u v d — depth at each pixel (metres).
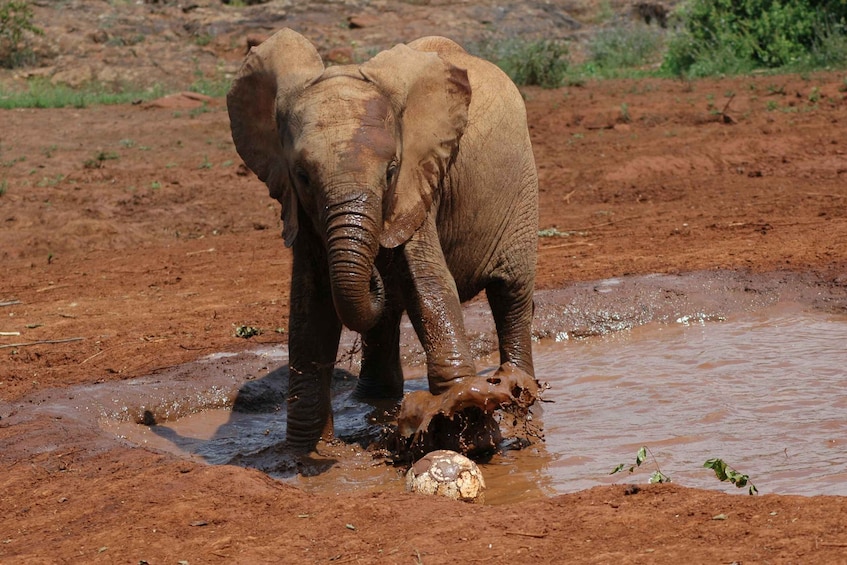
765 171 26.56
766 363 13.20
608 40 48.12
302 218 9.97
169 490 8.91
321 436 10.78
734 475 8.24
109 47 46.44
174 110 37.66
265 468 10.31
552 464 10.09
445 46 11.59
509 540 7.21
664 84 37.91
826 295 15.97
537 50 40.56
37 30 46.19
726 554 6.54
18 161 30.39
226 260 21.14
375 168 9.06
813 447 9.98
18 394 12.95
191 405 12.85
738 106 32.81
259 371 13.57
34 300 18.45
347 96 9.33
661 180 26.73
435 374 9.77
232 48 47.59
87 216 25.06
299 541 7.59
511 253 11.73
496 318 12.17
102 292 18.80
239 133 10.29
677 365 13.42
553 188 26.94
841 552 6.38
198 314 16.70
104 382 13.30
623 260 18.55
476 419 10.25
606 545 6.96
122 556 7.66
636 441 10.59
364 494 8.55
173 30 48.69
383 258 10.09
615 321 15.62
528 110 34.66
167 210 25.64
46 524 8.61
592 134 31.70
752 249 18.56
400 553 7.14
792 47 40.59
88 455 10.36
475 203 11.14
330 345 10.65
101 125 35.16
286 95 9.66
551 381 13.15
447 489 8.88
